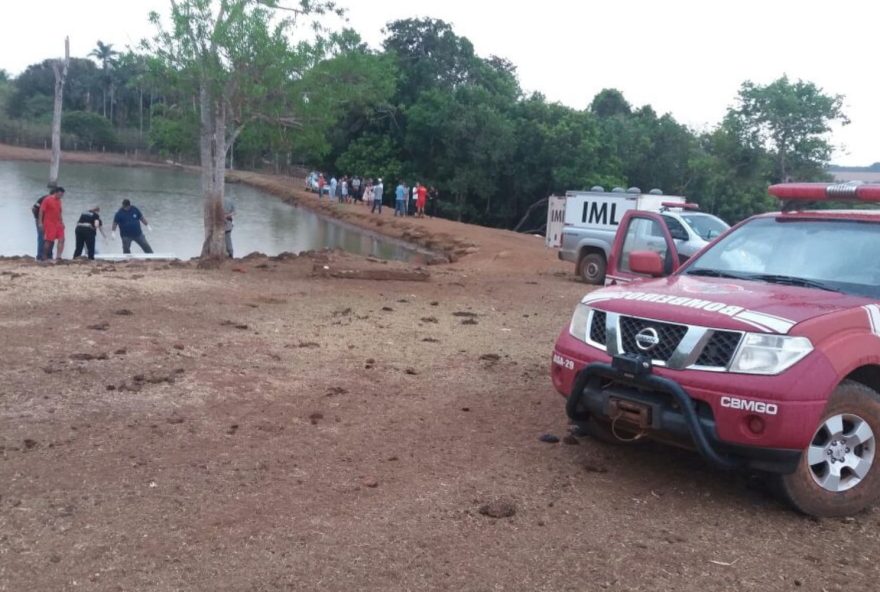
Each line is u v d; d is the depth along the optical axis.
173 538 4.17
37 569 3.79
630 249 13.74
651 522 4.67
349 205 49.28
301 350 8.72
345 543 4.21
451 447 5.83
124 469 5.06
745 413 4.56
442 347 9.34
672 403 4.84
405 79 53.50
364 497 4.83
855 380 5.14
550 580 3.93
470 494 4.95
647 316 5.02
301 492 4.86
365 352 8.83
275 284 14.00
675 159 57.59
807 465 4.75
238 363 7.93
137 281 12.78
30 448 5.32
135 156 100.44
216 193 16.19
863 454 4.91
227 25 14.78
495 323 11.34
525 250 27.22
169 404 6.44
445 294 14.31
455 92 53.62
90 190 49.62
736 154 52.34
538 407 6.96
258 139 16.56
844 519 4.88
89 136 99.62
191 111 16.50
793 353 4.58
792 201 6.28
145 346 8.30
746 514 4.86
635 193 18.64
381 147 56.25
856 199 5.70
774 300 5.03
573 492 5.07
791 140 51.50
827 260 5.71
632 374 4.92
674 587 3.92
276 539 4.21
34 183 51.94
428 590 3.78
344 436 5.96
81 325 9.08
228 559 3.98
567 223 19.52
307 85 15.53
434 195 53.78
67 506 4.48
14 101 105.69
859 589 3.99
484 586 3.84
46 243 17.30
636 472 5.48
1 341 8.02
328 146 17.02
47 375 6.96
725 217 55.94
